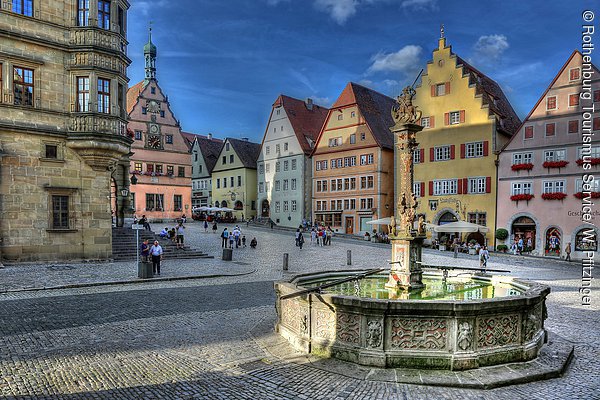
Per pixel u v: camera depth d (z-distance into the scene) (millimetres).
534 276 24797
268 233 49312
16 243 22141
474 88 43562
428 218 46344
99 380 7637
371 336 8133
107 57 24203
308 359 8594
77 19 23812
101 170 24641
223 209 61062
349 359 8352
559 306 15477
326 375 7809
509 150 41219
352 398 6969
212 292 16891
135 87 63250
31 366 8289
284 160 62312
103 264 23859
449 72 45219
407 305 7934
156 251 21250
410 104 12102
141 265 19625
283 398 6973
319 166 57938
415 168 47406
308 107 66438
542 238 39062
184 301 14945
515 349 8438
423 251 38906
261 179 66125
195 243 37469
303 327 9305
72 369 8164
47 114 22969
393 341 8141
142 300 15023
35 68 22703
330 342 8727
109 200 25000
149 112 56406
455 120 44906
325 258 30719
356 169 53656
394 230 12281
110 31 24281
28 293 15859
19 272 20062
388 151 52781
